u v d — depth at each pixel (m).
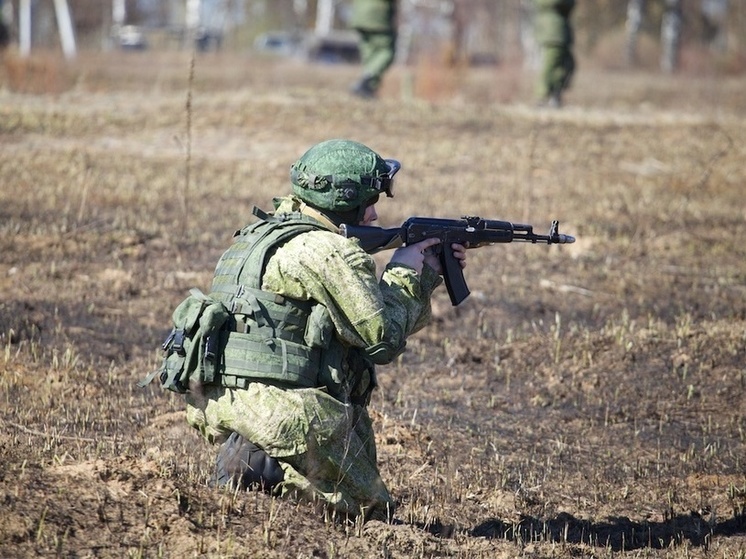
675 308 36.19
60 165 52.94
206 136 63.56
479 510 20.97
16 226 40.97
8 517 14.45
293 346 15.59
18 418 23.53
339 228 16.47
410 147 63.41
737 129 72.94
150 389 26.92
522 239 17.83
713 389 29.48
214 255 40.03
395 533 16.50
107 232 41.38
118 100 73.06
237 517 15.73
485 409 27.86
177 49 166.25
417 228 16.88
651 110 85.38
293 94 77.75
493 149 64.06
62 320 31.81
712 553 19.64
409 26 183.25
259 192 51.00
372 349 15.78
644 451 25.67
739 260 43.06
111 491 15.70
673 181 57.34
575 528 20.66
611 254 42.78
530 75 126.31
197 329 15.56
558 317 33.22
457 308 35.22
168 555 14.52
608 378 30.02
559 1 81.06
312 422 15.52
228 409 15.62
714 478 23.75
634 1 185.62
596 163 61.97
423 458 23.55
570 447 25.67
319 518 16.25
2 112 65.12
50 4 184.50
